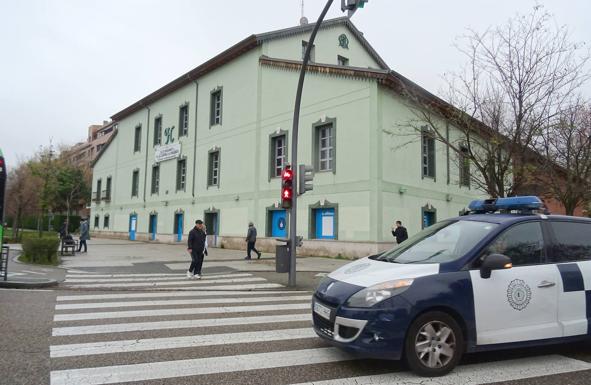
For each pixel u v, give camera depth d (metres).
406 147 19.14
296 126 11.21
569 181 11.49
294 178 11.13
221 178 25.66
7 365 4.51
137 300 8.59
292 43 25.19
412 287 4.20
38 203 32.19
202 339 5.62
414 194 19.38
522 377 4.22
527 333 4.46
